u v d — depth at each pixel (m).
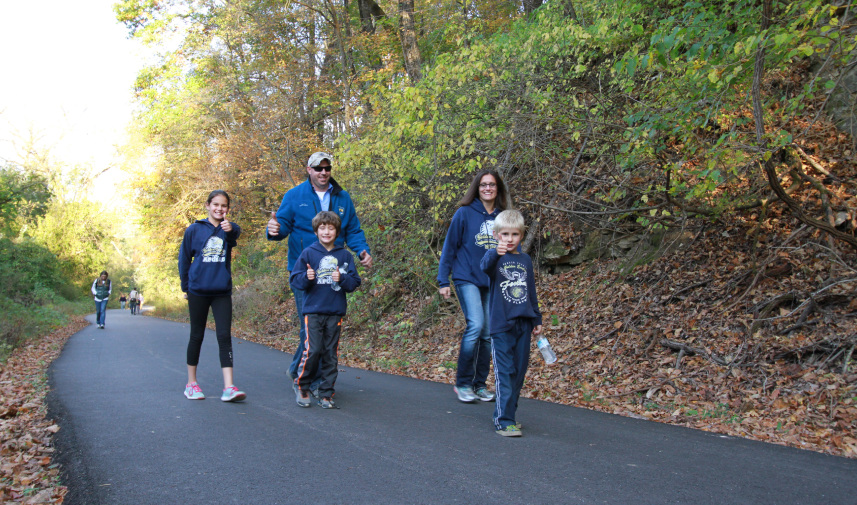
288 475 3.06
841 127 7.44
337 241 5.35
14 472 3.29
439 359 8.30
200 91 20.42
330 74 18.56
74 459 3.38
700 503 2.68
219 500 2.72
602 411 5.12
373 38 17.20
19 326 11.70
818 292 5.93
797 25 4.78
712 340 6.29
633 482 2.97
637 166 8.05
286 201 5.46
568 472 3.13
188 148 22.83
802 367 5.35
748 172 7.17
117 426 4.11
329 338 4.93
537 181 10.07
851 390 4.76
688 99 5.74
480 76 8.95
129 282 53.72
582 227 9.73
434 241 11.07
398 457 3.38
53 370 7.30
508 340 4.05
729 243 7.61
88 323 21.22
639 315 7.46
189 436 3.84
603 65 8.17
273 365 7.70
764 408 4.89
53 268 33.09
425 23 16.56
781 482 3.01
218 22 19.02
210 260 5.11
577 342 7.52
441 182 9.94
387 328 10.75
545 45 8.55
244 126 18.98
